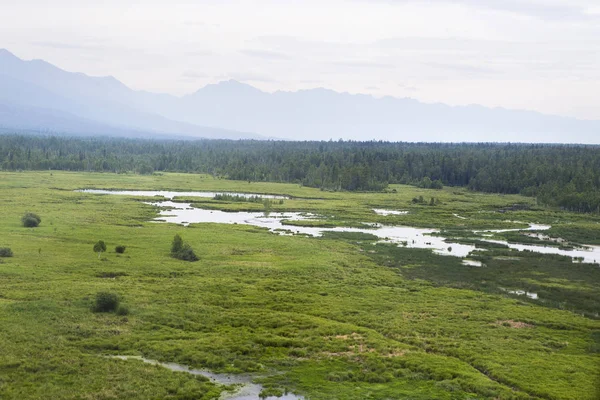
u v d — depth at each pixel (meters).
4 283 84.94
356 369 60.78
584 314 86.19
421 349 67.44
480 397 54.47
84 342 63.88
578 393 54.88
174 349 63.41
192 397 52.69
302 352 64.69
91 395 51.06
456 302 88.31
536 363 62.94
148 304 78.69
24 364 56.25
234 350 64.44
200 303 81.06
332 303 84.56
